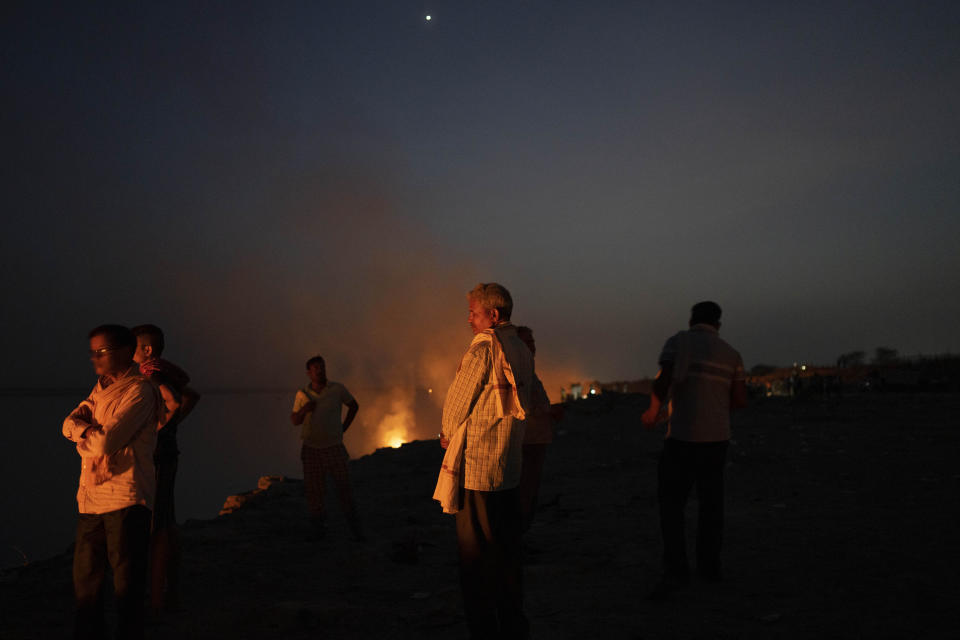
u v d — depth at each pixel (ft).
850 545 17.87
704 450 14.69
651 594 14.05
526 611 13.78
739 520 21.83
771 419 61.87
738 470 33.30
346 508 22.35
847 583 14.62
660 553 18.25
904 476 29.43
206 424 201.77
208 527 25.55
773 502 24.99
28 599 16.40
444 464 11.07
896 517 21.13
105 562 11.42
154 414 11.66
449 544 21.21
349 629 13.23
